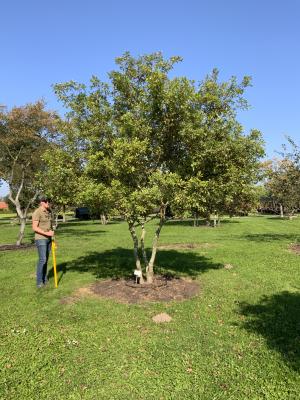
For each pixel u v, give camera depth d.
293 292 9.41
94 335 6.73
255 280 10.58
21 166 19.69
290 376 5.24
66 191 9.29
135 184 8.98
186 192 8.38
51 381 5.27
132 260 13.70
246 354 5.93
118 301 8.62
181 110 8.72
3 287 10.11
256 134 9.19
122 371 5.48
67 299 8.89
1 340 6.60
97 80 9.42
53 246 10.15
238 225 32.94
